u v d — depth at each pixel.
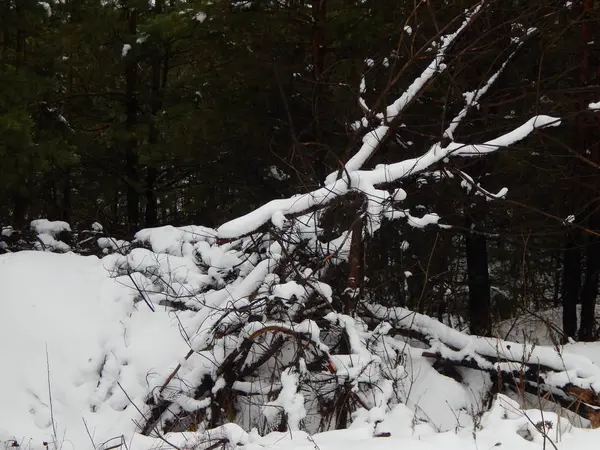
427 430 5.05
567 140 9.80
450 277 11.39
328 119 10.46
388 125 7.68
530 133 7.20
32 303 6.69
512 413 4.95
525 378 6.52
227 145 11.65
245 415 6.22
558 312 12.30
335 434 4.82
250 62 10.59
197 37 11.41
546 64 9.98
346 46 10.53
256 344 6.48
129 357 6.32
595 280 10.90
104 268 7.79
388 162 9.50
